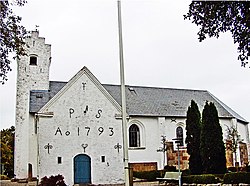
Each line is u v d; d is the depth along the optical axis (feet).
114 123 108.78
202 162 86.58
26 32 72.59
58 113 103.71
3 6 52.65
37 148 103.04
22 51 61.00
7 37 56.39
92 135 105.60
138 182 109.29
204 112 87.56
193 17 43.93
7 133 167.02
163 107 140.26
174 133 135.64
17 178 112.27
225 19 42.37
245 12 40.73
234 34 43.62
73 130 104.06
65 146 102.22
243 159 135.33
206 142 85.15
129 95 142.10
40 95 123.54
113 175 104.78
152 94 148.05
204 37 44.65
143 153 128.06
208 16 42.45
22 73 124.77
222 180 73.72
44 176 97.91
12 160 161.99
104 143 106.22
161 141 131.44
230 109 157.79
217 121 86.33
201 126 88.28
